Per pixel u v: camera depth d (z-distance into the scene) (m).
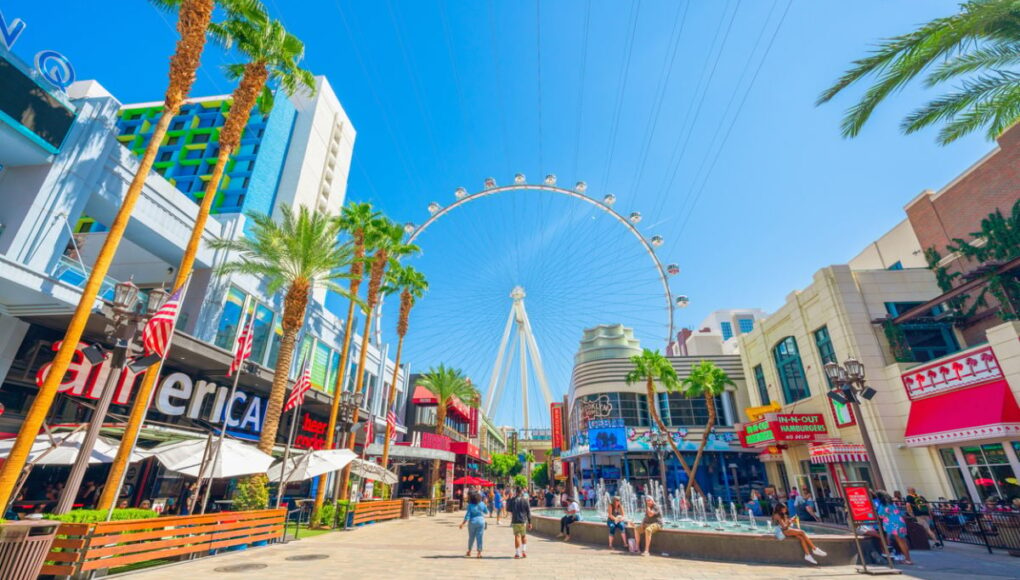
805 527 19.86
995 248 24.34
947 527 17.12
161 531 11.01
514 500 14.41
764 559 12.97
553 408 70.06
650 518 14.80
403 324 37.91
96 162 18.27
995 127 13.20
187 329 22.88
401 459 43.47
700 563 12.80
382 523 26.12
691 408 50.41
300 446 31.88
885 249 35.38
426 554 14.20
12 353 16.45
